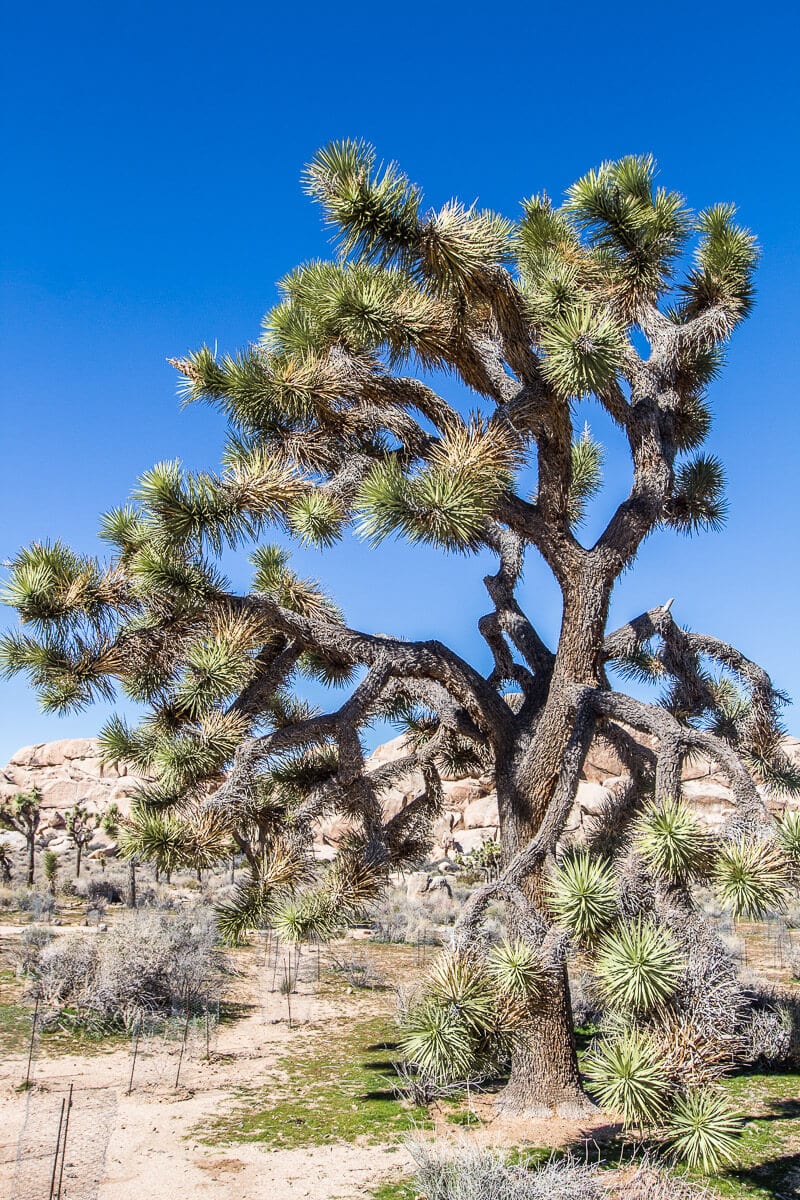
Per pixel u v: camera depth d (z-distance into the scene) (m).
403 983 14.68
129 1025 11.94
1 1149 7.16
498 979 5.02
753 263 7.75
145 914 19.33
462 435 5.89
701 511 8.71
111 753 7.27
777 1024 10.02
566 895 4.84
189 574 6.46
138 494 6.22
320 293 7.43
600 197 6.88
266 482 6.42
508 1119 7.55
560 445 6.79
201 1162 6.86
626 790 7.22
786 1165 6.60
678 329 7.64
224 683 6.19
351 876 6.29
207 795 6.54
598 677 7.34
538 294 6.61
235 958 18.56
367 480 5.85
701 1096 4.79
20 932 19.30
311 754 7.90
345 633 7.08
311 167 6.21
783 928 20.97
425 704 8.23
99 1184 6.38
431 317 6.32
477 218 6.07
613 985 4.63
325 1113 8.23
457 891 30.42
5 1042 11.05
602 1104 4.84
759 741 7.39
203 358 7.23
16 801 35.44
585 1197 5.25
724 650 7.60
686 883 5.56
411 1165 6.65
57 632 6.50
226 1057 10.70
